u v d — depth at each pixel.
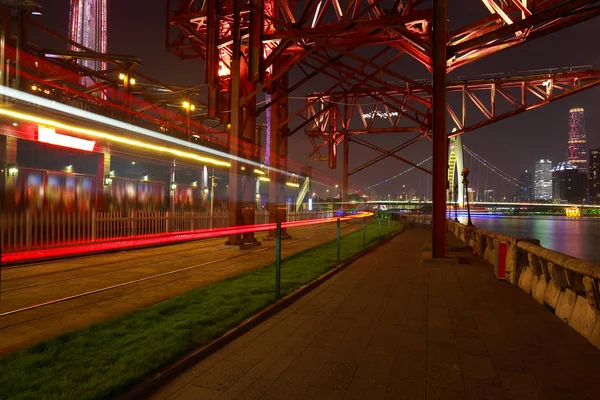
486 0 15.37
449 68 19.66
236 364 4.70
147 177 22.38
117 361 4.46
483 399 3.84
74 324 6.33
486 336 5.74
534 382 4.21
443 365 4.67
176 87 24.97
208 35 17.00
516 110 29.88
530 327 6.17
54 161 16.64
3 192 13.72
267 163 21.50
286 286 8.73
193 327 5.73
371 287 9.30
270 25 18.06
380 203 129.75
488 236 13.52
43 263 12.47
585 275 5.46
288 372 4.48
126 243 16.50
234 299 7.42
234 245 16.59
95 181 18.11
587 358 4.88
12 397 3.63
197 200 26.14
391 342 5.49
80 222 14.73
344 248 17.12
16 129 14.02
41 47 18.17
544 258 7.22
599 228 92.12
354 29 14.94
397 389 4.06
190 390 4.02
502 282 9.90
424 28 17.61
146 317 6.20
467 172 22.05
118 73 20.67
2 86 13.46
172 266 12.10
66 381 3.96
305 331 5.98
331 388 4.08
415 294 8.55
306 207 44.78
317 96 31.00
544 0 14.47
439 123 13.38
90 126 16.97
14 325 6.26
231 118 16.72
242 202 17.23
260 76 16.39
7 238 12.08
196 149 24.61
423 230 34.06
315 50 15.86
